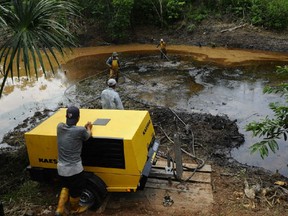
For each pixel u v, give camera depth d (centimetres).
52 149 546
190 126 923
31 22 506
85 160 533
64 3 576
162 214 545
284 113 638
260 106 1098
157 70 1588
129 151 503
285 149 817
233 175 679
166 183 627
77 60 1859
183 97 1213
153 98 1210
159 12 2397
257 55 1775
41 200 594
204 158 757
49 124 579
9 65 487
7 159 752
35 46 491
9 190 636
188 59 1770
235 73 1482
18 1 491
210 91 1267
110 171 530
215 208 558
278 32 2038
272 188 623
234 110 1073
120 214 548
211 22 2262
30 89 1385
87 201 547
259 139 869
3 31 520
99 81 1438
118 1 2120
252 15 2167
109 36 2327
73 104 1181
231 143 842
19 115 1123
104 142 509
